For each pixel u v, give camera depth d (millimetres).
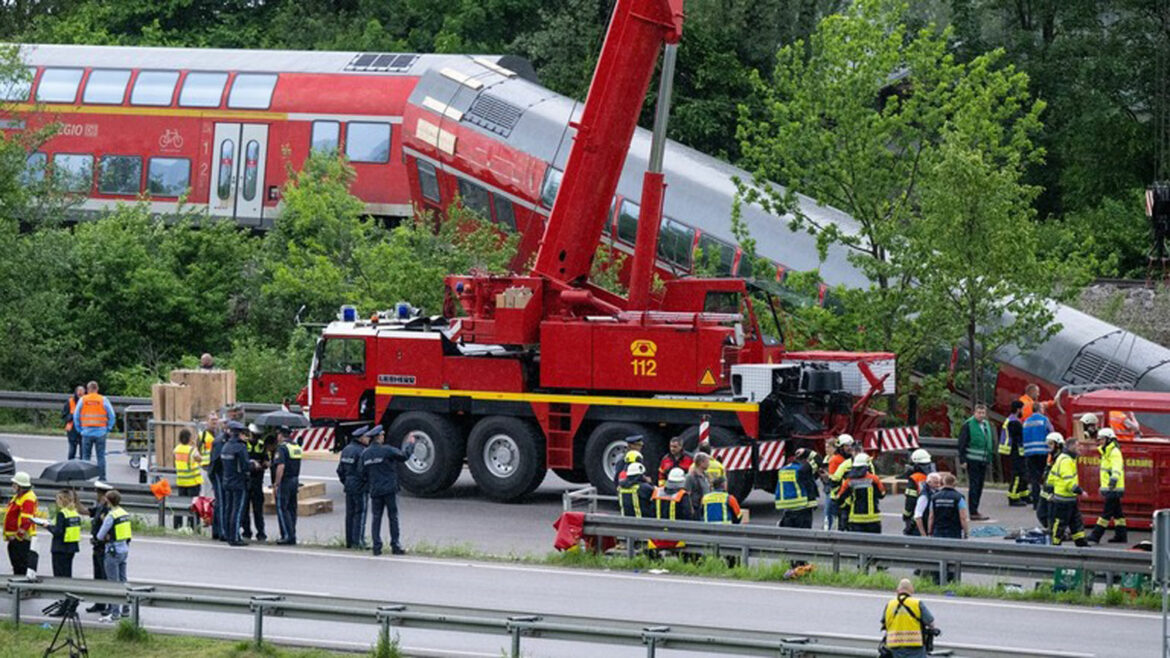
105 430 105875
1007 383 119125
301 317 146875
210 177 160750
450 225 143625
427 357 99688
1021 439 99938
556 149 142625
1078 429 91375
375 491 82375
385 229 156125
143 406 127000
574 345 96125
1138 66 193375
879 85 122438
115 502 69562
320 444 102000
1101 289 144500
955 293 116750
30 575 68375
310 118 157500
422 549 83062
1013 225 114438
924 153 122125
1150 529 86688
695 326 93938
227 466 84562
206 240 153875
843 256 126125
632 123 98938
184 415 109500
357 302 138500
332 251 147500
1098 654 62375
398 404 100062
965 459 96375
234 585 74312
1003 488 109250
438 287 137125
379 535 82375
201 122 161000
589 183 98750
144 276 148375
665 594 72938
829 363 97938
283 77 159750
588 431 97250
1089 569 71312
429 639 66375
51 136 157625
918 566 77312
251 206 159500
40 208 159375
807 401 95188
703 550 79562
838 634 64938
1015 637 65125
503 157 144500
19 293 144625
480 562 80562
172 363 148250
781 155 123625
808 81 122812
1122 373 116375
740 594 73125
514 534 88688
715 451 91875
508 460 97562
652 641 57938
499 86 148750
